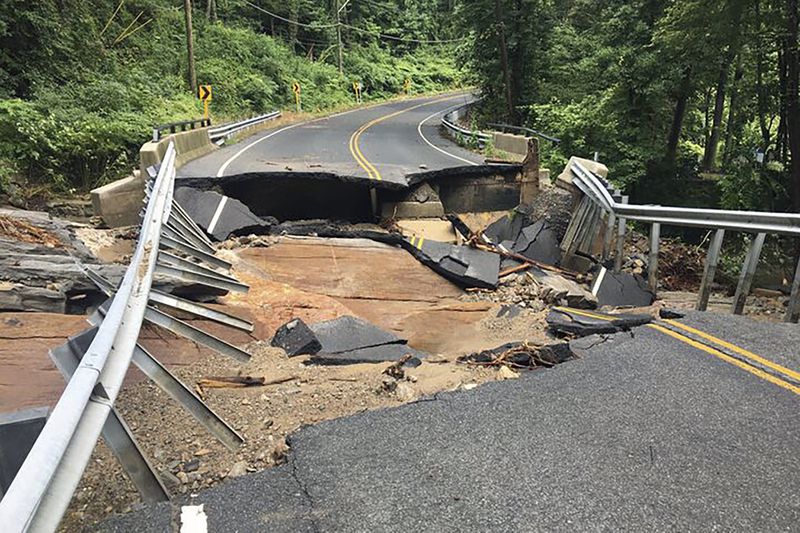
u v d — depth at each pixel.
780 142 18.94
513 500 2.71
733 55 17.73
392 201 12.05
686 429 3.38
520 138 14.70
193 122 15.45
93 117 13.94
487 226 11.73
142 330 4.96
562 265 10.04
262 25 43.66
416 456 3.10
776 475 2.92
